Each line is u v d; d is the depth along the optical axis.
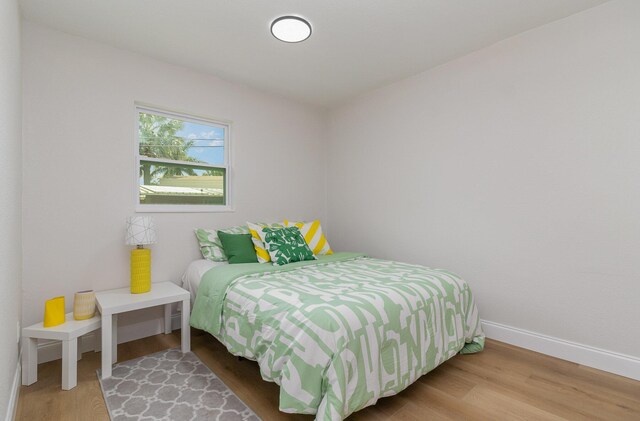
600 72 2.00
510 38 2.37
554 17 2.12
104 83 2.39
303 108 3.78
